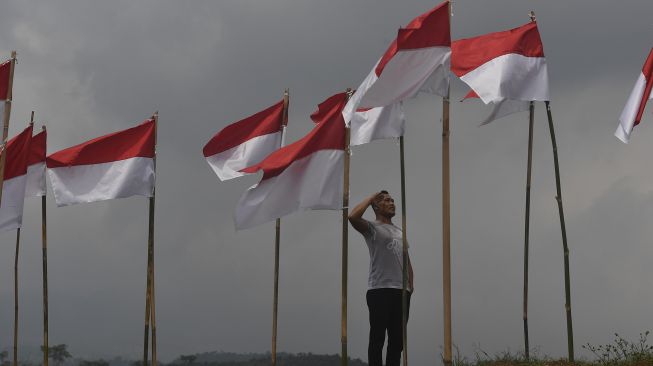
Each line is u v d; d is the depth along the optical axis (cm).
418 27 1616
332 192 1731
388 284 1655
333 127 1739
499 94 1966
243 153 2380
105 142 2352
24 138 2409
